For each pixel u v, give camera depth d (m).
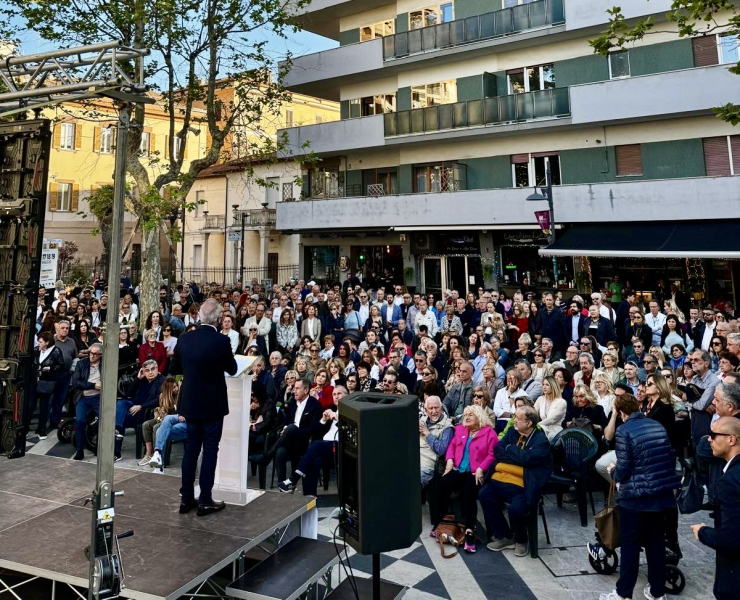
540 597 4.52
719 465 4.73
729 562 3.38
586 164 18.44
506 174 19.94
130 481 5.37
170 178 15.18
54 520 4.33
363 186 23.23
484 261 19.94
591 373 7.80
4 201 5.37
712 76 15.75
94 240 35.38
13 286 5.38
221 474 4.90
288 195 28.66
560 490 6.58
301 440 7.11
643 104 16.62
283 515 4.52
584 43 18.53
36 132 5.34
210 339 4.53
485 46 19.45
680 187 15.74
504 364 10.05
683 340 10.33
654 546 4.32
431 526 6.14
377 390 7.52
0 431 5.52
